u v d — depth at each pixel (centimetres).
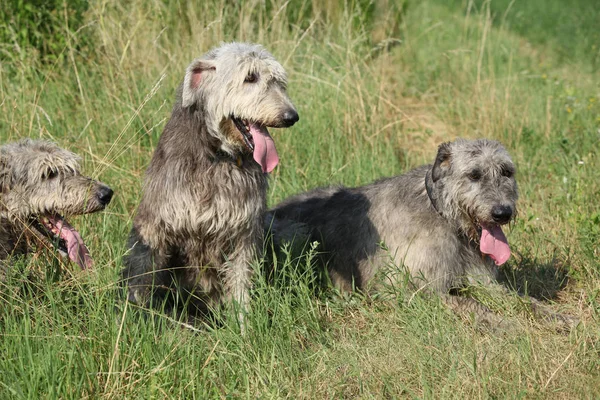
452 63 1406
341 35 1240
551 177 975
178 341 560
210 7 1136
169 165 617
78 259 611
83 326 571
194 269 659
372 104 1080
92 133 887
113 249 671
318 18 1261
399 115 1187
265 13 1121
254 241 645
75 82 1005
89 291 590
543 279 738
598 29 1878
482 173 659
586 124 1107
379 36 1458
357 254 727
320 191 795
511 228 729
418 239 682
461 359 564
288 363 566
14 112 855
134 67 1017
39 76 1005
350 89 1073
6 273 573
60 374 508
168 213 618
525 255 772
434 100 1308
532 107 1187
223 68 606
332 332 631
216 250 639
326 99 1057
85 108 913
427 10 1997
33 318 574
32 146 626
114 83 982
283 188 871
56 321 554
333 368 564
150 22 1091
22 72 952
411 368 563
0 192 602
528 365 560
